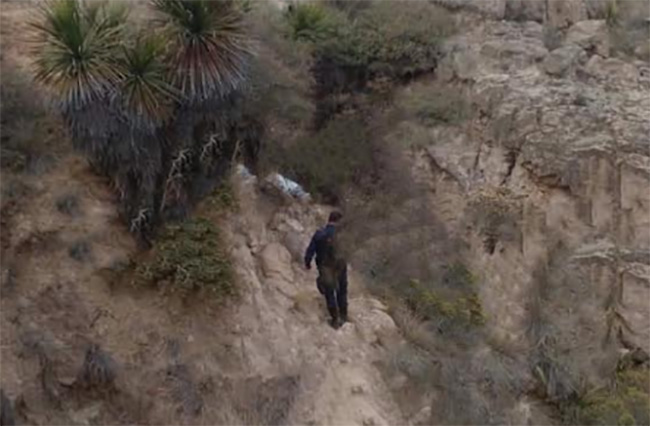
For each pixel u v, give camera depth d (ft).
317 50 56.13
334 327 44.29
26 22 47.80
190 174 44.11
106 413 39.42
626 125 53.06
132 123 41.78
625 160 51.78
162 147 43.21
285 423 40.88
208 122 44.19
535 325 48.03
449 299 48.29
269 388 41.19
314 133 53.36
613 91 56.44
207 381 40.47
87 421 39.06
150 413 39.65
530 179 52.54
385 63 57.77
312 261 46.03
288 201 48.67
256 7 52.65
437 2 62.39
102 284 41.42
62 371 39.32
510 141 53.67
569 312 49.01
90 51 41.29
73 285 40.91
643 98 55.83
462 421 42.86
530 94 54.70
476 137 55.01
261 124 48.06
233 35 43.91
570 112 53.47
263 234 45.91
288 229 47.34
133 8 45.57
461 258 50.72
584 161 51.83
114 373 39.60
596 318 49.60
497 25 61.57
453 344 45.96
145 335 40.68
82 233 42.11
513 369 45.98
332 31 57.31
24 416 38.37
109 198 43.52
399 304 47.09
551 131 52.85
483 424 43.09
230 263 42.78
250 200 46.19
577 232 51.47
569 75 57.21
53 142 43.88
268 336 42.37
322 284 43.75
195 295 41.52
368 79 57.93
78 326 40.22
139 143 42.39
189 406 39.88
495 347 46.78
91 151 42.70
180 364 40.40
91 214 42.73
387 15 59.47
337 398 42.24
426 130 55.31
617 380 48.16
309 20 56.44
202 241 42.70
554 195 52.01
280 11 57.47
